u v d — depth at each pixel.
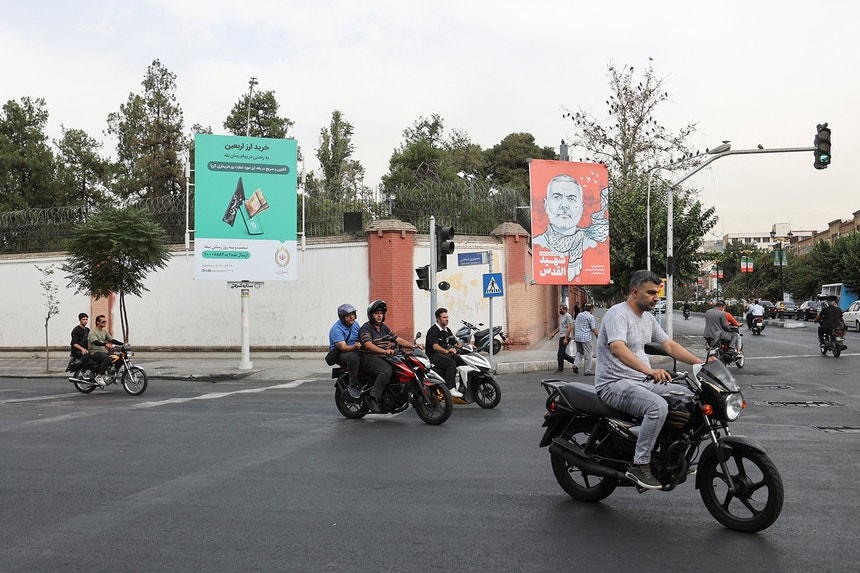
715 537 5.53
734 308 62.69
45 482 7.61
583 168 25.78
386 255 25.38
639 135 39.03
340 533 5.74
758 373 19.27
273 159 22.73
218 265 22.03
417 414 12.23
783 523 5.86
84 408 13.77
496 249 27.11
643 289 6.15
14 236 29.75
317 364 23.45
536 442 9.70
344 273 25.89
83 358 16.69
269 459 8.73
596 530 5.74
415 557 5.15
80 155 44.12
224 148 22.33
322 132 45.81
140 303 27.36
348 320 12.27
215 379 20.42
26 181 41.19
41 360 27.48
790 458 8.43
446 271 26.20
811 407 12.90
